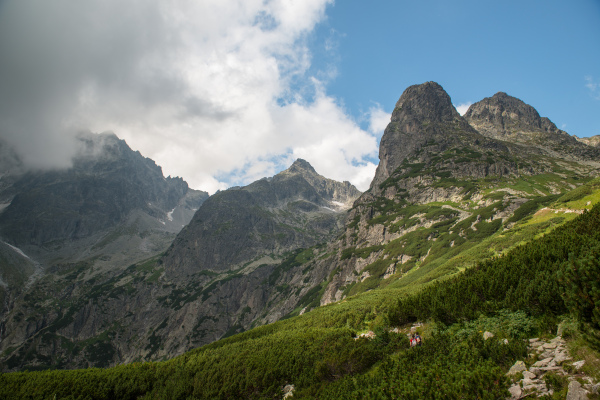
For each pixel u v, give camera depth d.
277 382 43.72
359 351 37.19
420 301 40.84
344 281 191.62
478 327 30.42
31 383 50.31
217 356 56.56
